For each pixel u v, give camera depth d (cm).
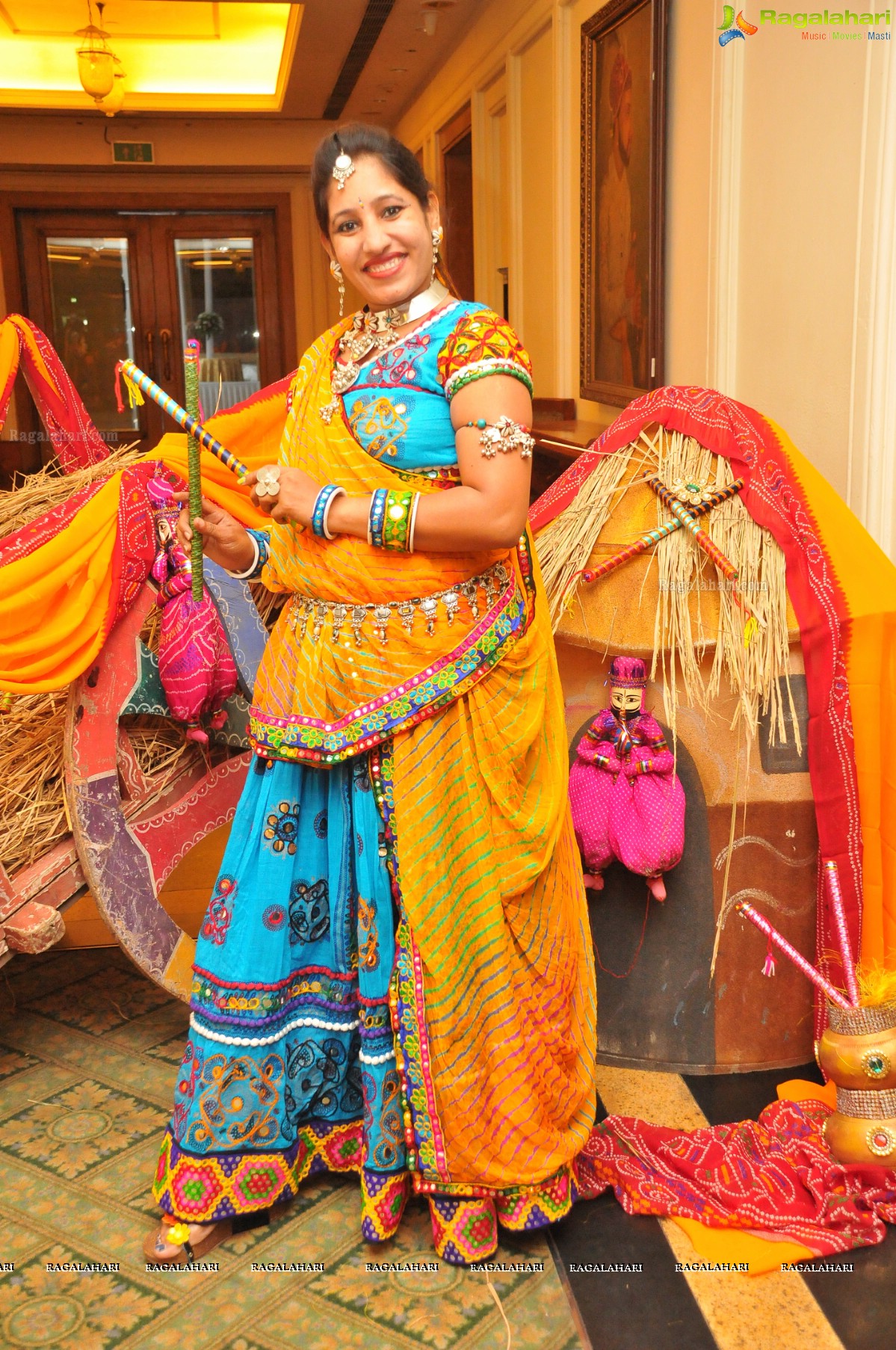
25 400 902
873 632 213
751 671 218
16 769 229
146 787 228
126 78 880
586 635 225
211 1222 183
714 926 226
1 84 873
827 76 264
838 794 217
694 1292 175
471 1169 178
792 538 217
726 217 320
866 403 251
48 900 222
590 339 455
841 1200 189
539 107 530
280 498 167
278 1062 187
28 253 991
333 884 187
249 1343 165
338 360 175
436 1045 176
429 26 637
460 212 747
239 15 768
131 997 262
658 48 358
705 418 228
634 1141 203
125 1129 214
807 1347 164
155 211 996
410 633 172
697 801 223
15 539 202
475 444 160
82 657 207
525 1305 173
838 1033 192
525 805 181
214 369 1037
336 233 167
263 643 237
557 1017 184
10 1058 238
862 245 250
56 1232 187
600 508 229
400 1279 178
